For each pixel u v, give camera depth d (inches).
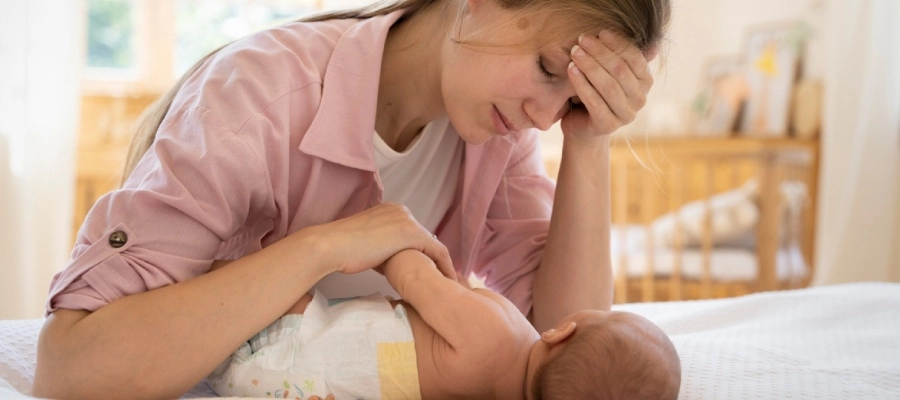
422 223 53.8
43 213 102.6
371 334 39.7
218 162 38.8
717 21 168.4
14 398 35.0
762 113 153.2
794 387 41.6
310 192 43.7
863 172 122.4
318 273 39.1
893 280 124.7
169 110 42.5
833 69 126.6
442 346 39.3
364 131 44.6
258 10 143.7
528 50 41.4
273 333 40.1
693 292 134.3
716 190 156.3
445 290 40.2
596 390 38.6
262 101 41.6
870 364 46.1
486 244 57.1
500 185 55.9
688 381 42.7
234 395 39.8
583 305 52.2
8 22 97.3
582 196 51.5
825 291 62.1
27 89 99.3
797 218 134.8
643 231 138.8
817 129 141.0
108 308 36.2
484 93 42.6
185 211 38.0
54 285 37.6
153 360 35.5
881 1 120.6
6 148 97.1
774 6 155.3
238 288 37.0
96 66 138.6
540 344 40.9
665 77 48.8
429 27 46.9
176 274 37.9
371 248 41.0
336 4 138.6
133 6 139.3
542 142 154.6
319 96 43.7
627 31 42.3
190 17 141.9
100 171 125.1
